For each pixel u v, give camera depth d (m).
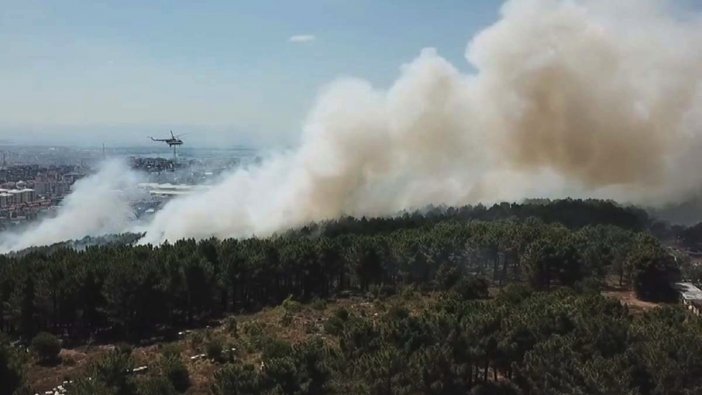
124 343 47.44
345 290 61.97
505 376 34.78
